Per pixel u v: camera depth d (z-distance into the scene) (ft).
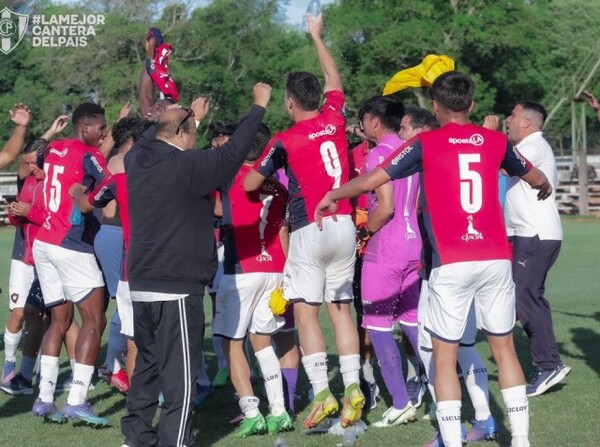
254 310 19.19
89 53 150.41
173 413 16.55
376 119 19.47
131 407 17.44
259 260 18.97
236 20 156.46
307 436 18.79
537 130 22.82
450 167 15.74
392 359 19.42
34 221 20.57
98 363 26.48
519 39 150.51
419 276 18.38
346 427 18.24
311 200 18.39
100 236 19.98
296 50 167.32
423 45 147.13
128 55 154.71
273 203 19.08
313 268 18.58
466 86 16.10
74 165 20.10
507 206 22.93
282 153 18.22
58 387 23.71
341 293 18.90
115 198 18.24
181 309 16.53
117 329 21.98
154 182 16.47
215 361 26.71
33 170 23.86
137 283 16.65
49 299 20.35
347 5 160.15
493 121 19.65
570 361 25.54
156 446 17.58
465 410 20.65
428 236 16.01
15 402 22.21
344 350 18.67
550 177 22.63
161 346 16.65
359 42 155.12
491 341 16.35
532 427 19.01
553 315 33.14
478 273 15.71
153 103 23.47
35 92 150.41
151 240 16.47
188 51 153.69
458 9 153.48
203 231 16.71
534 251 22.21
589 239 65.21
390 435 18.72
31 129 150.20
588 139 166.71
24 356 22.90
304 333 18.65
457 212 15.71
